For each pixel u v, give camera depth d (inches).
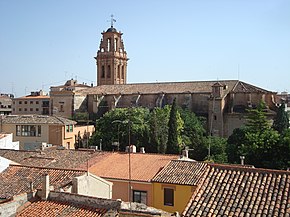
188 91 3971.5
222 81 4111.7
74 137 3331.7
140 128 3034.0
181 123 3065.9
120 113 3208.7
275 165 2154.3
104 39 5226.4
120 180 1315.2
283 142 2196.1
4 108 6501.0
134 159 1525.6
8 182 1070.4
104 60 5196.9
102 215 808.3
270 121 3240.7
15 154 1596.9
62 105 4552.2
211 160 2410.2
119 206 826.2
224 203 714.2
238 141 2760.8
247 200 711.7
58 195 896.9
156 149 2974.9
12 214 847.1
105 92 4542.3
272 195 714.2
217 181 786.2
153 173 1343.5
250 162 2284.7
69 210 844.0
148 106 4163.4
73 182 968.3
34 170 1135.0
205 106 3875.5
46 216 829.8
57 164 1475.1
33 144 3070.9
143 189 1277.1
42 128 3073.3
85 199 863.7
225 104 3732.8
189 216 693.3
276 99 3750.0
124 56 5344.5
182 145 2871.6
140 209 852.6
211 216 682.8
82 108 4589.1
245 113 3553.2
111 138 3031.5
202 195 748.6
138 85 4552.2
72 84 6269.7
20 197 874.8
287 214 655.1
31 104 5447.8
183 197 1189.1
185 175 1244.5
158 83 4461.1
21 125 3093.0
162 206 1226.0
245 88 3846.0
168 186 1218.0
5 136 1868.8
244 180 774.5
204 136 3329.2
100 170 1408.7
